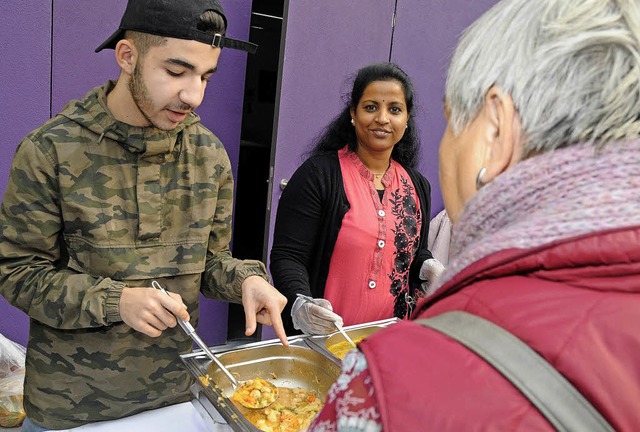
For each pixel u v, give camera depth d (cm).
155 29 88
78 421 105
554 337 34
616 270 35
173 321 95
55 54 197
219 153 114
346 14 231
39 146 94
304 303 129
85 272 100
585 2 41
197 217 110
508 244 39
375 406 37
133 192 102
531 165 40
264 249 209
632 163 36
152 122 97
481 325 37
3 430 183
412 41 256
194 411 103
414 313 47
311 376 115
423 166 279
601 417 32
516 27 43
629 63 38
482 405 33
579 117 38
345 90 239
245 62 234
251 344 117
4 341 194
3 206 97
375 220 144
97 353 102
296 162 241
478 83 44
